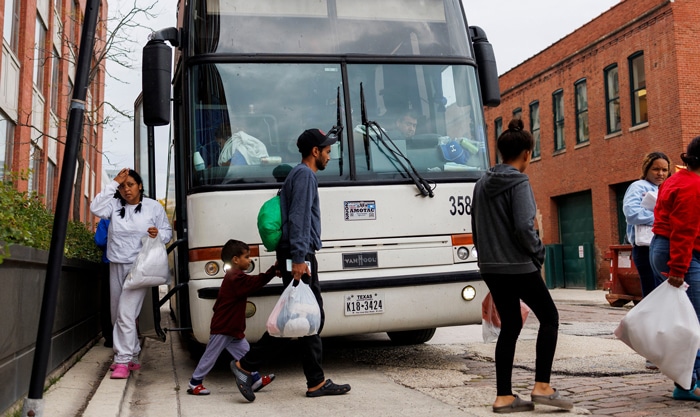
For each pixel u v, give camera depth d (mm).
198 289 5832
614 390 5156
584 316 11797
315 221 5234
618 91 21891
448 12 6988
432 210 6285
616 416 4336
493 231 4562
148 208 6395
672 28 19109
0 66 14273
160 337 6676
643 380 5523
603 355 6770
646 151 20312
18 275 4508
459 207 6371
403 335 8281
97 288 8805
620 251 14055
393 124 6441
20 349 4570
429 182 6305
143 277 5969
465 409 4629
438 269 6207
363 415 4551
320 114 6316
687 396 4730
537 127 26906
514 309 4613
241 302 5453
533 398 4500
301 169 5160
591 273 22672
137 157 7895
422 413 4551
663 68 19500
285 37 6453
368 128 6344
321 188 6062
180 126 7156
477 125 6758
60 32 18328
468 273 6230
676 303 4645
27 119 15414
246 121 6188
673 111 19109
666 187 4957
